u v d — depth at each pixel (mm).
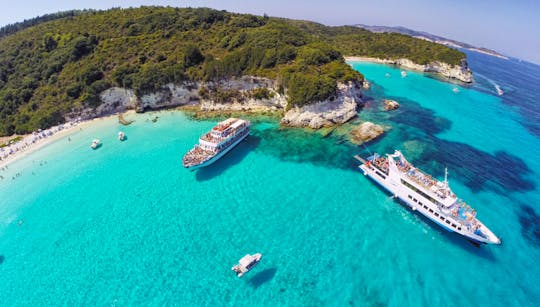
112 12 106188
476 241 33156
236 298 28438
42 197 45094
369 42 143125
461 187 42750
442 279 29766
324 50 78375
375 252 32812
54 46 89312
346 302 27797
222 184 45156
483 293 28344
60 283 31312
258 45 77312
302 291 28906
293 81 63500
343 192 42375
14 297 30328
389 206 39656
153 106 75062
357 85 71250
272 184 44656
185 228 37156
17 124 69875
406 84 95875
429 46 125500
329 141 55719
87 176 49312
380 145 53625
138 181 47062
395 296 28188
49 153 57562
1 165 54969
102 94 72188
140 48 82500
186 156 49250
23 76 81688
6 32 131000
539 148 54906
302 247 33625
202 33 91000
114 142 59656
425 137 57156
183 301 28422
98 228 38188
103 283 30828
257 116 67812
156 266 32250
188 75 73250
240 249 33719
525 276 30078
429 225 36469
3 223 40625
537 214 38125
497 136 59312
